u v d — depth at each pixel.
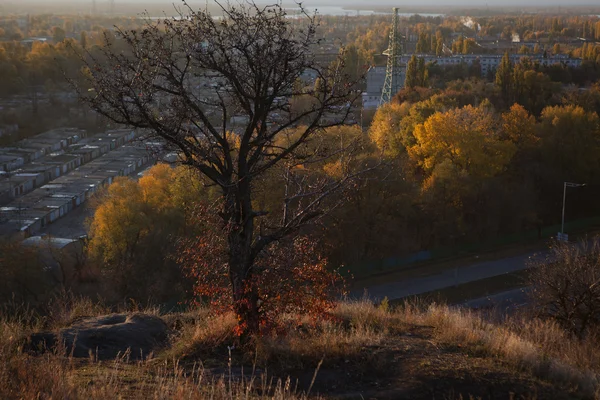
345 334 12.03
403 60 149.12
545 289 20.06
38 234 57.78
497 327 14.37
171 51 10.75
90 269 42.66
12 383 7.46
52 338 10.56
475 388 9.48
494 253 50.59
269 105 11.20
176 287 38.88
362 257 46.59
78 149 86.50
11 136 91.56
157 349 10.91
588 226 57.31
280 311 11.51
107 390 7.66
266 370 9.09
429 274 45.94
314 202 11.96
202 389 8.30
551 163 61.28
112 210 43.16
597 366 12.34
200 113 11.05
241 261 11.44
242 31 10.78
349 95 11.53
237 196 11.48
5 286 37.72
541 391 9.55
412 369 9.96
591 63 128.12
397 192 47.00
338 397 9.07
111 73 10.87
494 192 53.84
